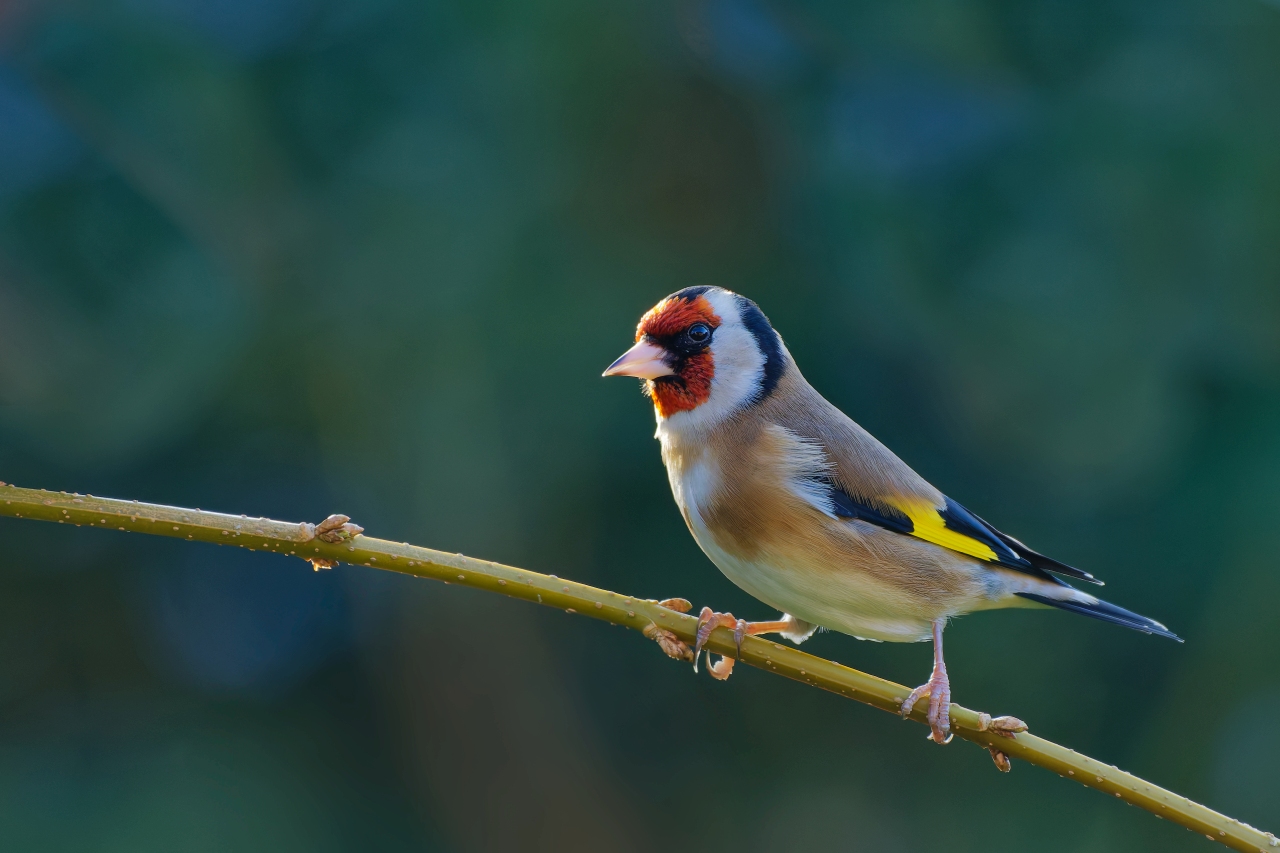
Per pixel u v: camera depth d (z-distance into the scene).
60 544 14.29
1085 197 11.09
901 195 11.30
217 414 12.58
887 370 12.17
